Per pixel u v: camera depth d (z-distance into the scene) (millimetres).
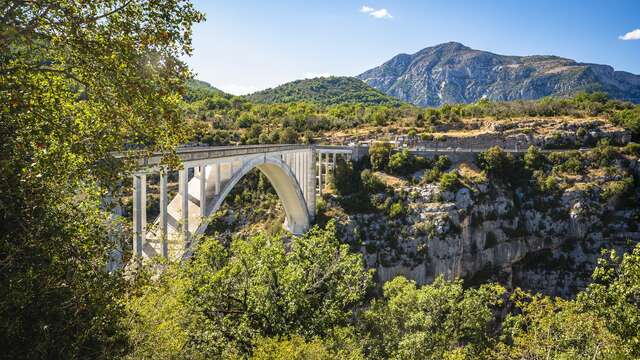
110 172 10617
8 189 8805
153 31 10211
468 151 82625
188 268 19797
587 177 79625
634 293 17469
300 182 63562
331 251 25797
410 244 70625
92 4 9656
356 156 84750
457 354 27500
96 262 10680
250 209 77625
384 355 29281
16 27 8859
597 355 21859
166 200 22969
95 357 10352
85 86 10656
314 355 16641
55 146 9969
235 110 124500
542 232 77375
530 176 81438
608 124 95188
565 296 74938
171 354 13227
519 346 26922
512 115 111750
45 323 9219
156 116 10828
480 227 74375
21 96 9016
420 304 31625
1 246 8891
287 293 21703
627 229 74812
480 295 32250
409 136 98250
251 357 17844
